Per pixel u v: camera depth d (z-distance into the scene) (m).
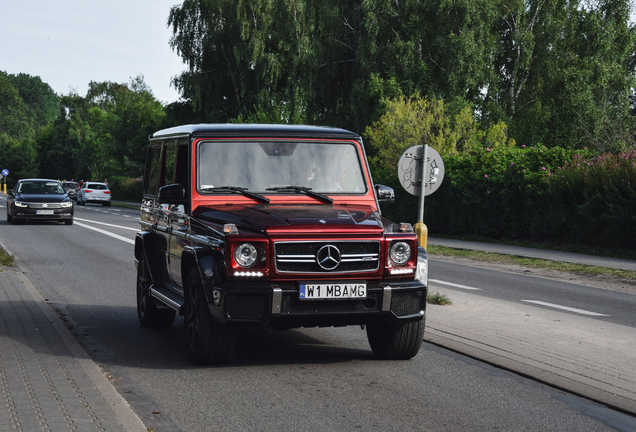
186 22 51.03
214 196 6.73
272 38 47.53
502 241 23.02
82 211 41.09
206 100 50.88
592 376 5.99
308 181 7.00
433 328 8.08
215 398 5.28
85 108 107.25
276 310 5.70
